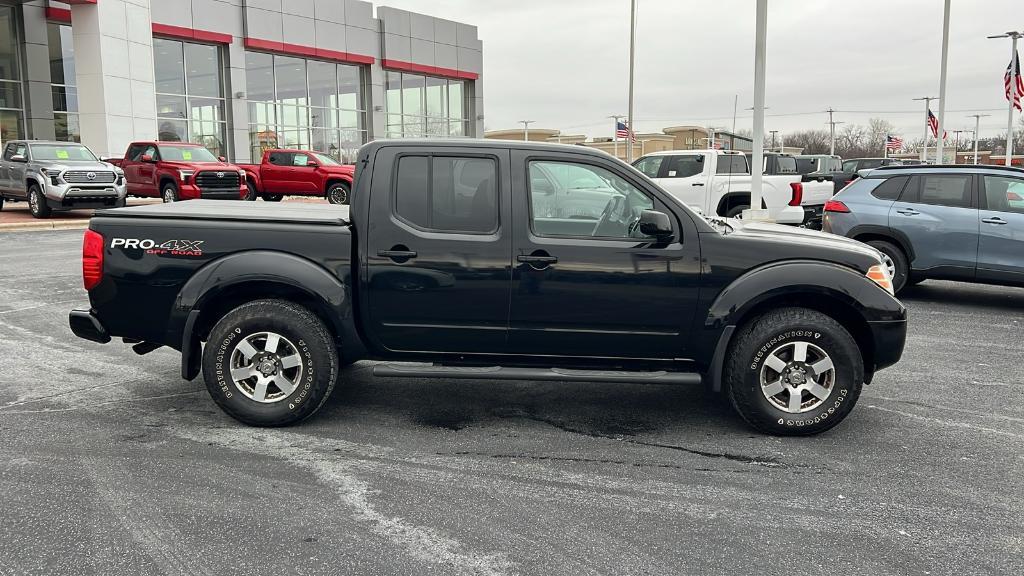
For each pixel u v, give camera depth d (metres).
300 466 4.20
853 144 126.25
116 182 19.42
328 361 4.76
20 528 3.42
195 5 30.70
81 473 4.06
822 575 3.09
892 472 4.18
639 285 4.67
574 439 4.70
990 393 5.68
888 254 9.43
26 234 16.64
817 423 4.69
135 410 5.15
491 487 3.95
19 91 26.95
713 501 3.80
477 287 4.71
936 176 9.22
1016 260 8.63
